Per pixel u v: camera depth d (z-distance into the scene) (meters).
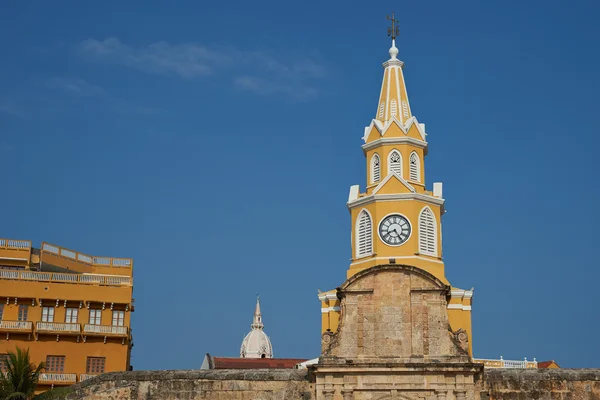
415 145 75.56
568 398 58.69
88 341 78.62
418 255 71.88
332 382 59.62
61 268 84.19
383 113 77.00
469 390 58.53
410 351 59.97
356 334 60.69
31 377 60.50
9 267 82.62
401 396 59.16
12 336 77.06
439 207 74.44
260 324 173.75
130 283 81.38
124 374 61.50
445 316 60.53
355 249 73.94
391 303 61.09
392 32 79.75
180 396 60.88
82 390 61.25
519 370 59.75
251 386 60.72
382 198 73.06
